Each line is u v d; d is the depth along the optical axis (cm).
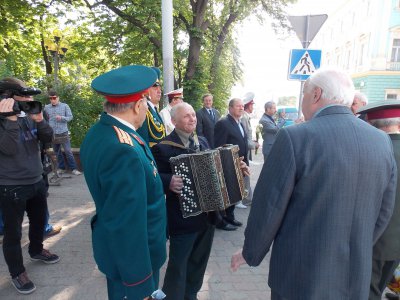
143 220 156
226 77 1362
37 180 302
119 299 167
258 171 881
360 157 148
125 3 1029
